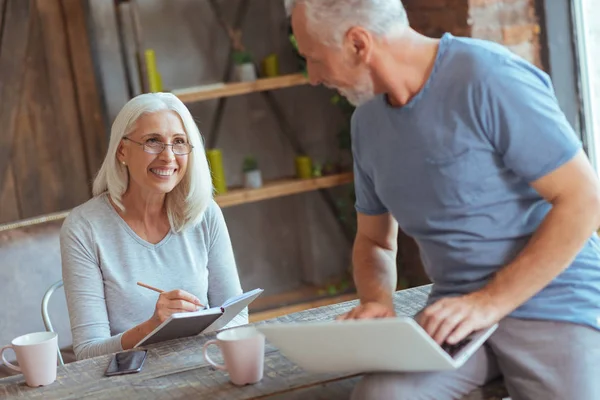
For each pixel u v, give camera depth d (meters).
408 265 4.58
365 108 1.92
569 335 1.75
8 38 4.07
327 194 5.00
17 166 4.17
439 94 1.77
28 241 2.82
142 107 2.36
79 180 4.24
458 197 1.80
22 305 2.78
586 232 1.73
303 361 1.70
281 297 4.90
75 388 1.87
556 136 1.72
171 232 2.45
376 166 1.92
